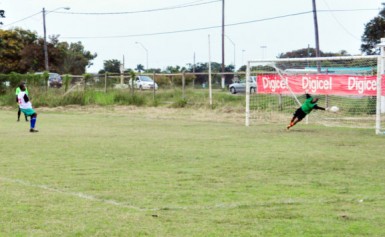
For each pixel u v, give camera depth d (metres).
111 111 41.38
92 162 16.95
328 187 13.03
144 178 14.25
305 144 21.33
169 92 48.75
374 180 13.90
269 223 10.00
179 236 9.26
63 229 9.68
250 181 13.80
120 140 22.83
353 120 31.02
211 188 12.97
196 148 20.19
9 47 88.06
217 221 10.13
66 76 49.72
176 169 15.62
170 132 26.23
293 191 12.59
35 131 26.45
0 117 36.47
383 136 24.17
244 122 31.97
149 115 37.56
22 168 15.88
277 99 35.69
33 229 9.69
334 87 26.94
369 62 31.38
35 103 46.53
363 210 10.87
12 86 51.22
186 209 10.99
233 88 56.69
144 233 9.42
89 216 10.51
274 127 28.80
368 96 29.00
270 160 17.22
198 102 42.00
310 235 9.27
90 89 48.81
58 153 18.98
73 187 13.14
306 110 26.80
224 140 22.77
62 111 42.47
